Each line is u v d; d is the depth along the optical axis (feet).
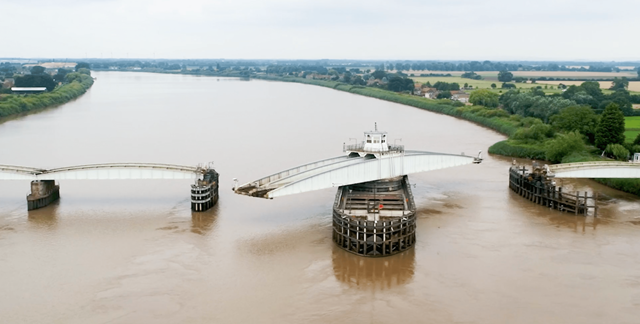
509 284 215.51
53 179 314.14
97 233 268.41
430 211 306.55
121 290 209.77
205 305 199.31
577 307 198.08
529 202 324.80
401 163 304.30
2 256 239.50
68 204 316.19
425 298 204.74
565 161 413.39
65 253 243.60
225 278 220.64
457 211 306.55
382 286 214.07
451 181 376.48
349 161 300.40
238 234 268.41
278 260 237.66
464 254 243.81
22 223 282.15
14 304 198.49
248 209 308.19
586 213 296.51
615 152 402.11
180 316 191.72
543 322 188.34
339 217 249.55
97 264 232.53
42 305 198.08
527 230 274.98
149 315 192.24
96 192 342.23
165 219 289.94
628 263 234.58
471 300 203.10
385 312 194.80
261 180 301.43
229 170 402.52
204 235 266.57
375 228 236.22
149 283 215.72
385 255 240.32
